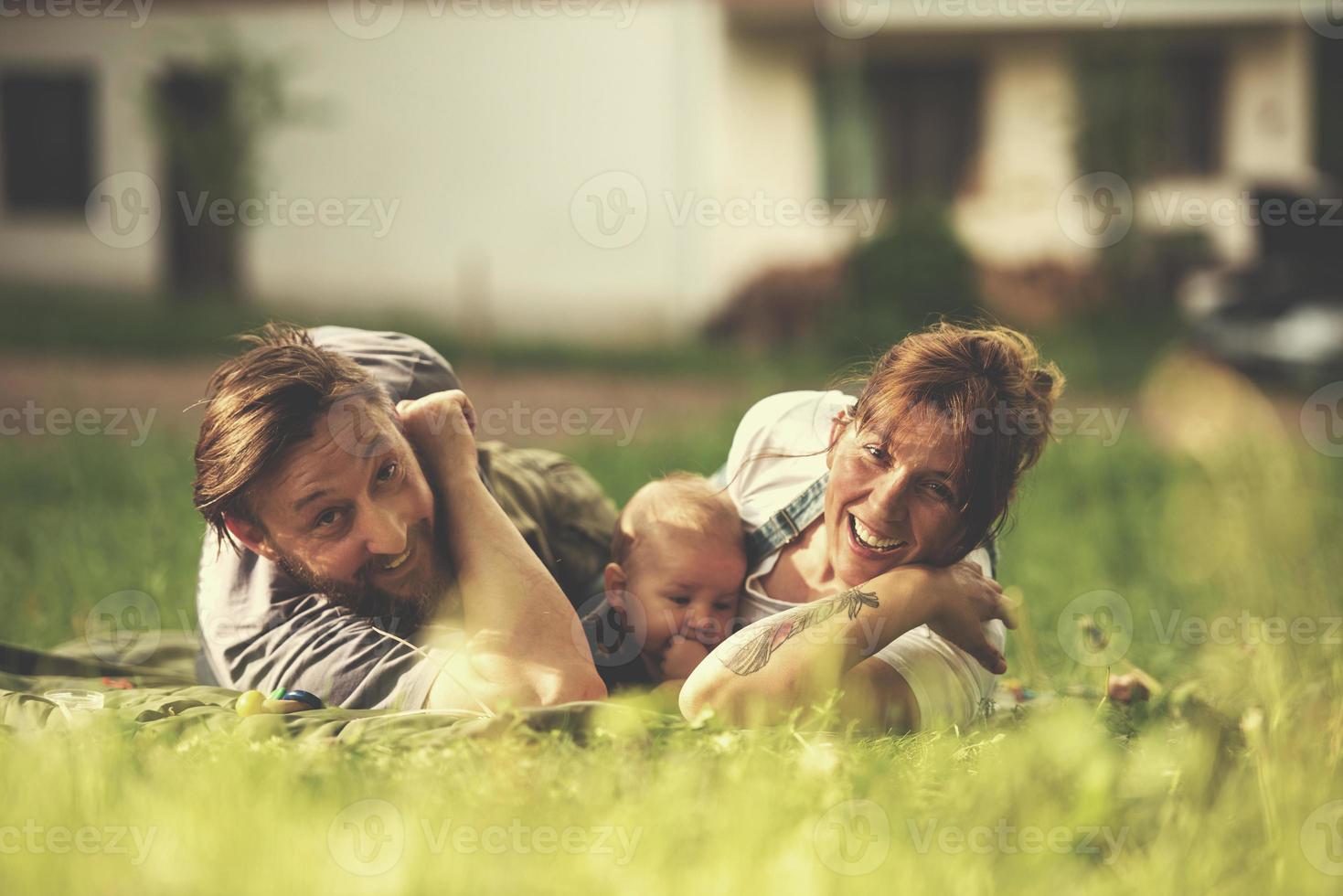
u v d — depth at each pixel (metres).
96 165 22.84
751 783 3.04
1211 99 23.23
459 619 3.87
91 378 15.95
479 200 22.00
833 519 3.81
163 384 15.74
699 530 3.99
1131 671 4.45
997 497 3.67
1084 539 7.72
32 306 20.83
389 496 3.69
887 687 3.64
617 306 21.83
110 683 4.34
